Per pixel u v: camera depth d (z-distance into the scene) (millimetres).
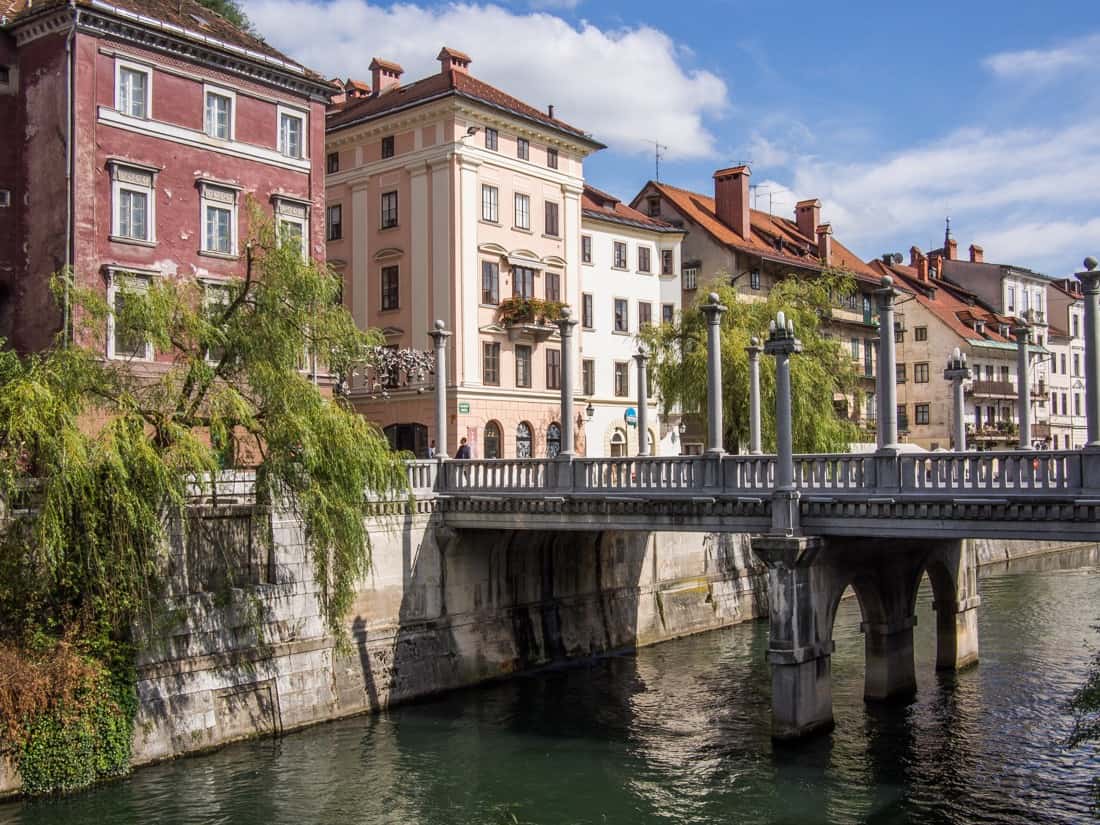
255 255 27516
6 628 20672
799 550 22359
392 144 44656
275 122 35031
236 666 24391
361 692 27031
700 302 41656
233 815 19609
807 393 39000
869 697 26938
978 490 20625
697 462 24672
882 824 18969
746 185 58938
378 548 27828
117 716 21562
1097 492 19125
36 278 30281
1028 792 20438
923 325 71812
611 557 34938
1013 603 41938
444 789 21125
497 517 28391
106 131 30328
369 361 26562
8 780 19938
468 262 42875
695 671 31594
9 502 20281
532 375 45938
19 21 30375
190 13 34438
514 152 45500
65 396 20734
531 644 31828
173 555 23500
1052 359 82312
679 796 20578
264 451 23844
